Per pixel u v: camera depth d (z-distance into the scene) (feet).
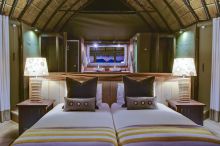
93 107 10.91
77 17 25.71
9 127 13.87
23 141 6.94
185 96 12.76
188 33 20.13
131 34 27.35
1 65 14.66
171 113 10.20
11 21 16.10
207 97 16.62
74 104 10.85
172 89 13.74
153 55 25.89
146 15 24.76
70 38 26.94
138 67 25.81
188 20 19.29
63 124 8.54
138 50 25.73
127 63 28.30
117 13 24.94
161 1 20.39
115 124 8.99
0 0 13.99
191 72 12.60
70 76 13.48
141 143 6.86
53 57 24.94
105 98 13.56
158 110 10.85
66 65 25.18
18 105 11.99
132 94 11.85
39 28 22.09
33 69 12.71
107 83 13.56
